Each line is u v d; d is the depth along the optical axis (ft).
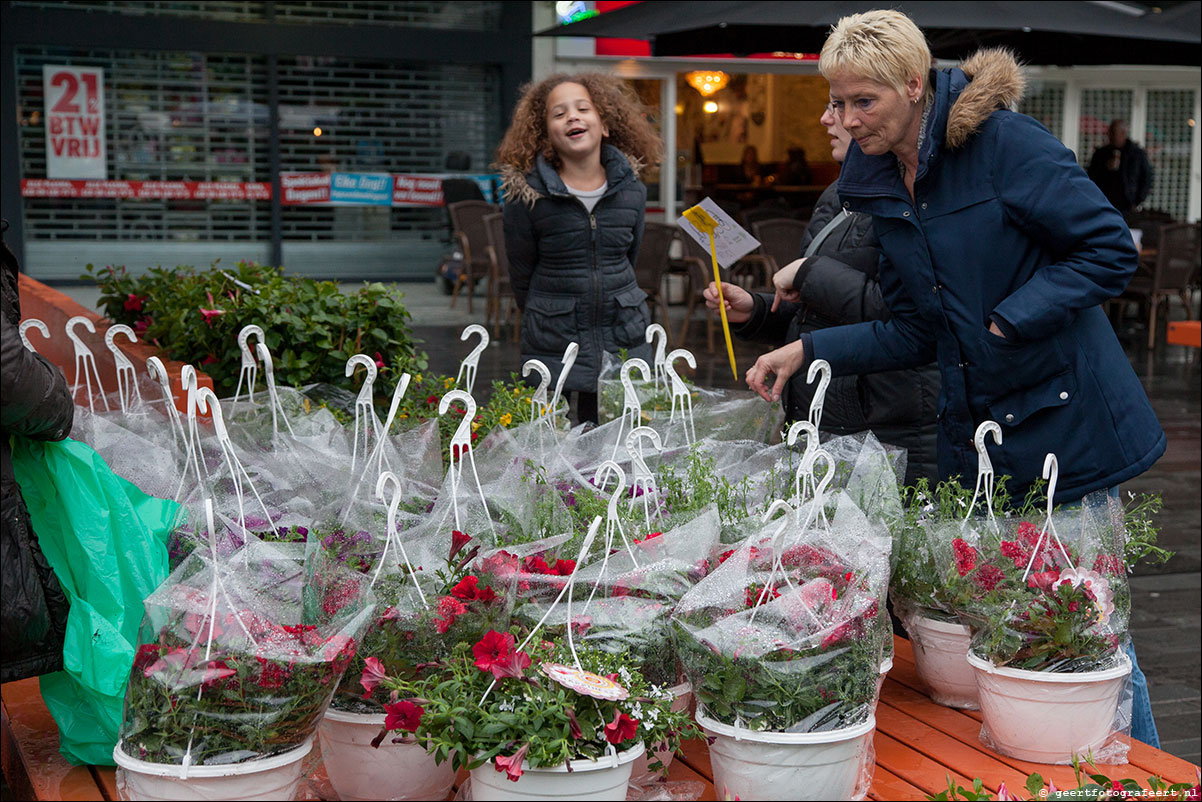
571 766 5.44
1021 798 6.18
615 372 11.46
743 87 51.72
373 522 7.38
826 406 10.00
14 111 38.88
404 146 42.96
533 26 42.57
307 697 5.68
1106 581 6.72
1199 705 12.12
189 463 7.82
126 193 40.75
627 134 13.07
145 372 11.42
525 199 12.71
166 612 5.80
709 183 50.85
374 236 43.45
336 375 12.17
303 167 42.29
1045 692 6.50
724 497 7.72
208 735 5.57
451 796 6.55
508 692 5.64
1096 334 7.82
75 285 40.52
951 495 7.72
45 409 6.19
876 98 7.36
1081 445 7.73
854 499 7.73
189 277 14.26
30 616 6.31
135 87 40.37
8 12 38.06
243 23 40.37
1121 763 6.70
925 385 9.68
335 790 6.44
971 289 7.67
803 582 6.38
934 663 7.47
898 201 7.83
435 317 34.35
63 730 6.61
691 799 6.24
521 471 7.98
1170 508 18.80
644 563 6.66
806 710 5.89
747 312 10.25
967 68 7.61
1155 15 17.52
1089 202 7.28
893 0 16.97
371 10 41.70
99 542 6.54
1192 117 49.06
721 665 5.94
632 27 18.43
